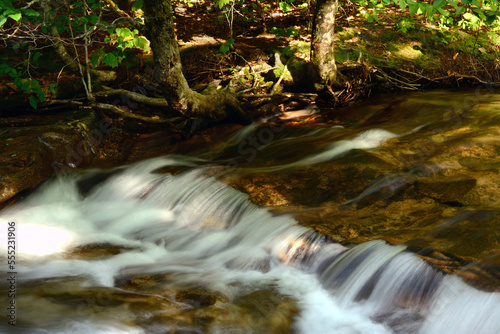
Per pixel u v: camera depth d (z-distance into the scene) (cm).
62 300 353
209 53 784
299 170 521
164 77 585
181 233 477
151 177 562
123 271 409
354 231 407
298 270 395
